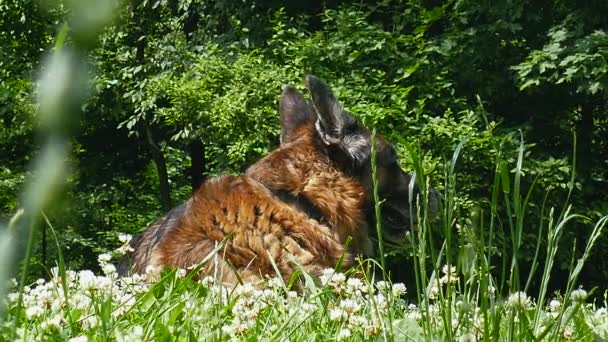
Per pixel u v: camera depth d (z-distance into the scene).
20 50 25.92
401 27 24.45
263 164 7.03
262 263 6.12
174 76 25.92
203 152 30.91
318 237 6.54
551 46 22.62
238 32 26.08
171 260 6.12
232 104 21.78
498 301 2.62
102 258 4.55
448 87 23.70
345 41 23.05
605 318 4.27
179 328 3.00
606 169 25.81
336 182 7.22
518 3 23.62
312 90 7.32
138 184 31.44
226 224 6.19
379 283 3.97
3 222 0.84
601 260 23.30
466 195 20.28
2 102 25.66
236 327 3.37
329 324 3.55
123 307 3.67
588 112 26.02
